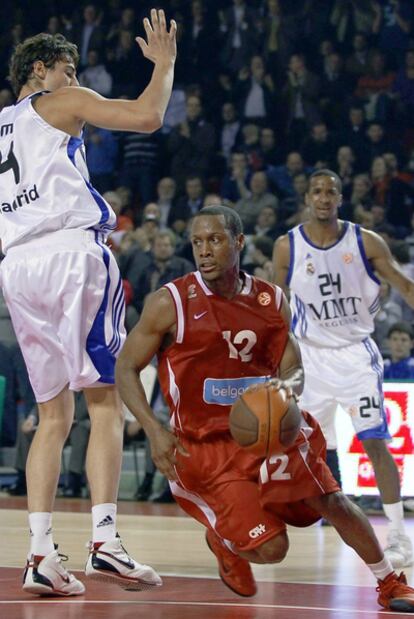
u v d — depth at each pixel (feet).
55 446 27.40
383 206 83.87
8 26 106.73
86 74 99.76
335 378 40.22
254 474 24.80
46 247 26.91
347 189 84.89
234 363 25.18
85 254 26.84
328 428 41.01
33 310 27.25
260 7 100.01
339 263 40.50
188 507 25.89
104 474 26.58
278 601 26.22
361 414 39.42
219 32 99.30
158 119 26.48
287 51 95.50
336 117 91.71
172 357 25.21
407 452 54.70
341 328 40.63
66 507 56.80
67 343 26.81
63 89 27.32
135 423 65.21
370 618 23.68
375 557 25.17
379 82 93.61
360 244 40.34
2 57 105.09
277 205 82.33
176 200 86.38
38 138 27.17
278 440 22.95
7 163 27.48
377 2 96.07
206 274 24.58
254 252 72.02
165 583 29.37
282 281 41.45
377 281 40.57
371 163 87.35
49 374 27.53
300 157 86.22
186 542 40.70
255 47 96.89
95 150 93.15
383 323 67.97
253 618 23.36
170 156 93.09
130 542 40.42
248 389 23.62
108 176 92.89
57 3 105.91
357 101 91.81
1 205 27.63
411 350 63.46
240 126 93.71
